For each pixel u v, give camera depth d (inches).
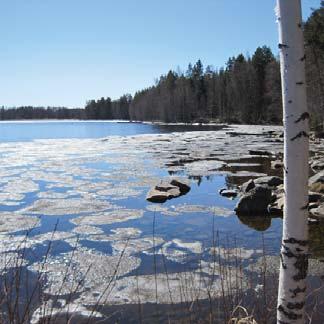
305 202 105.7
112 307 217.0
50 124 4365.2
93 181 642.2
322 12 1494.8
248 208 430.6
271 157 952.3
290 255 106.7
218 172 725.3
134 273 267.0
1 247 315.0
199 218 415.2
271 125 2787.9
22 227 379.9
